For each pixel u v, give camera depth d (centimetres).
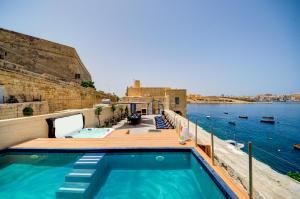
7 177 695
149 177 681
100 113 1930
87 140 952
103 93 3775
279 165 2498
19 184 653
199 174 644
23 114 1456
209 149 700
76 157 801
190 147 799
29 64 3053
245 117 8062
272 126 5959
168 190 604
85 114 1623
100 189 611
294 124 6450
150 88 3759
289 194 348
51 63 3425
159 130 1273
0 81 1508
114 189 608
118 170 730
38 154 817
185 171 721
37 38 3222
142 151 802
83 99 2784
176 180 663
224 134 4519
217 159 583
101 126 1823
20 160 816
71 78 3769
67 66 3712
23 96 1717
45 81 2000
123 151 801
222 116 8912
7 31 2812
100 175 696
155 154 800
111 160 794
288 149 3322
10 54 2789
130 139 955
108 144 866
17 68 1842
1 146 815
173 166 759
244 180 409
